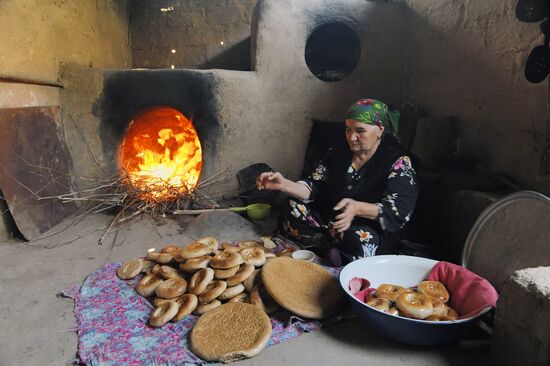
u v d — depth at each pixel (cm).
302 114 354
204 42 477
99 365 151
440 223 266
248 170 348
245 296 194
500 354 149
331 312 181
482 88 269
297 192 250
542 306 131
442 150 283
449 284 183
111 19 435
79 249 267
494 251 192
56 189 316
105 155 347
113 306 192
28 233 278
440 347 163
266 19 336
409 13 350
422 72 337
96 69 341
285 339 168
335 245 238
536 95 225
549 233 170
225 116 339
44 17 321
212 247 230
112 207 341
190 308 180
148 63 488
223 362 153
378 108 223
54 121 326
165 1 473
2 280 223
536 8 198
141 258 251
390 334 160
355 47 410
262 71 342
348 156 246
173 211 330
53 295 207
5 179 270
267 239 269
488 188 243
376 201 231
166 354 156
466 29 282
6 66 277
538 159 226
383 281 195
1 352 162
